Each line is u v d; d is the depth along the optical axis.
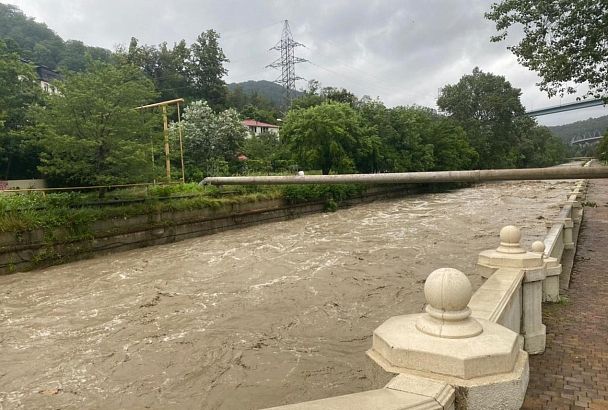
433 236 18.33
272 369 6.96
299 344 7.88
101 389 6.58
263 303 10.23
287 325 8.80
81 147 16.69
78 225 16.44
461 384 2.18
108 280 13.23
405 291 10.77
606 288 7.69
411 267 13.12
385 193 38.53
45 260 15.26
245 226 24.17
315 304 10.01
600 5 12.81
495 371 2.26
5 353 7.96
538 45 14.26
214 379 6.73
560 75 13.78
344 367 6.95
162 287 12.12
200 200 21.70
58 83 17.02
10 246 14.41
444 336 2.41
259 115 63.44
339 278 12.13
